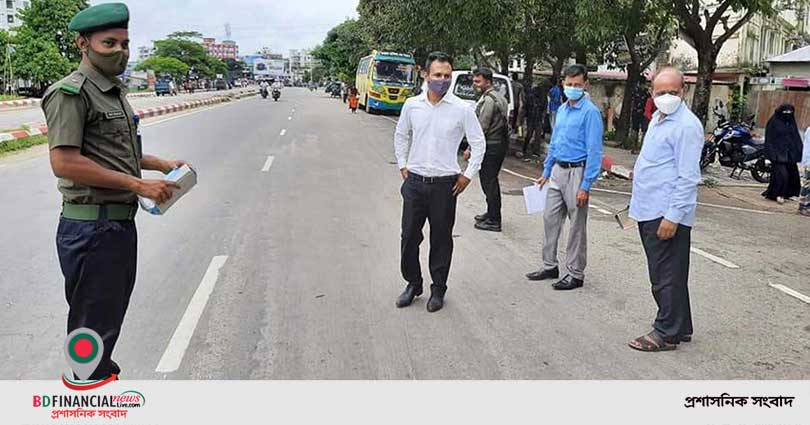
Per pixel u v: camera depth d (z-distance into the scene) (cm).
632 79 1961
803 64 2411
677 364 422
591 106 545
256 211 834
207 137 1733
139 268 583
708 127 2561
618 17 1240
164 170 355
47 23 5144
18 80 5062
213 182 1038
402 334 455
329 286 550
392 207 882
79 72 296
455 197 500
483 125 748
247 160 1305
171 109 2719
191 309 488
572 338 458
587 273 614
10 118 2261
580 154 552
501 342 448
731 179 1352
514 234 764
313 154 1438
